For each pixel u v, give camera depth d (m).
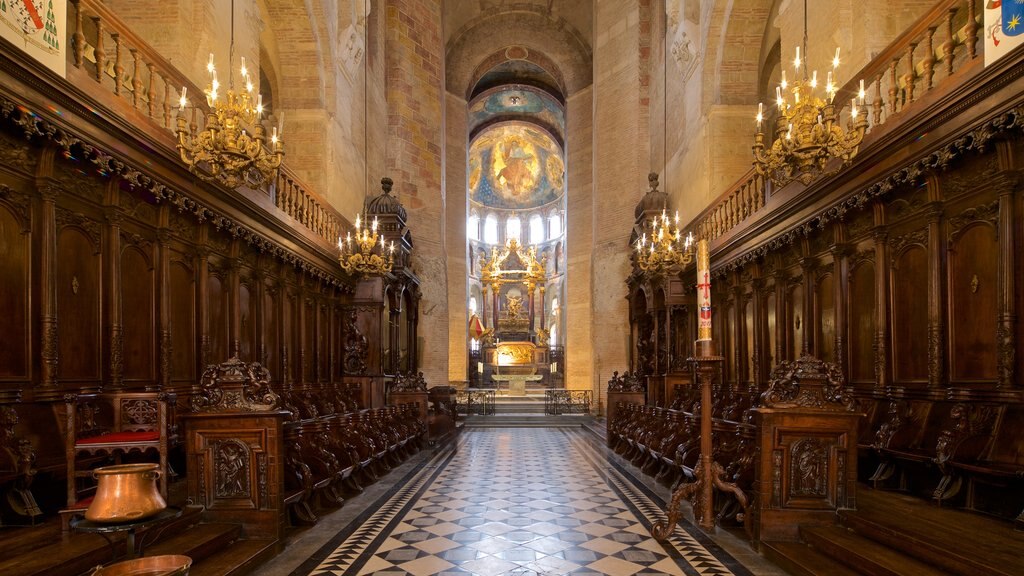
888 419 7.39
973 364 6.50
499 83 34.38
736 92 16.02
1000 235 6.01
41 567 4.09
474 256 47.44
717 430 8.08
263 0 14.70
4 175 5.73
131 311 7.67
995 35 5.64
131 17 9.44
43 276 6.08
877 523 5.26
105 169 6.76
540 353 42.69
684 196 18.11
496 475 11.02
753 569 5.52
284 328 12.42
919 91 8.39
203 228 9.16
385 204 18.42
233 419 6.05
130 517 3.23
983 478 5.57
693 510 7.40
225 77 10.87
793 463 5.95
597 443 16.34
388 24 22.77
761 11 15.23
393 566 5.74
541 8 29.67
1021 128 5.65
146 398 6.68
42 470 5.46
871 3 9.34
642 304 20.05
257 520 6.02
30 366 5.95
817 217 9.45
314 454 7.86
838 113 9.20
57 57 5.83
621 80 23.89
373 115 20.91
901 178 7.39
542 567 5.73
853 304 8.98
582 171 28.78
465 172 30.03
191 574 4.91
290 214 12.49
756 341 12.40
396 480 10.48
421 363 22.80
